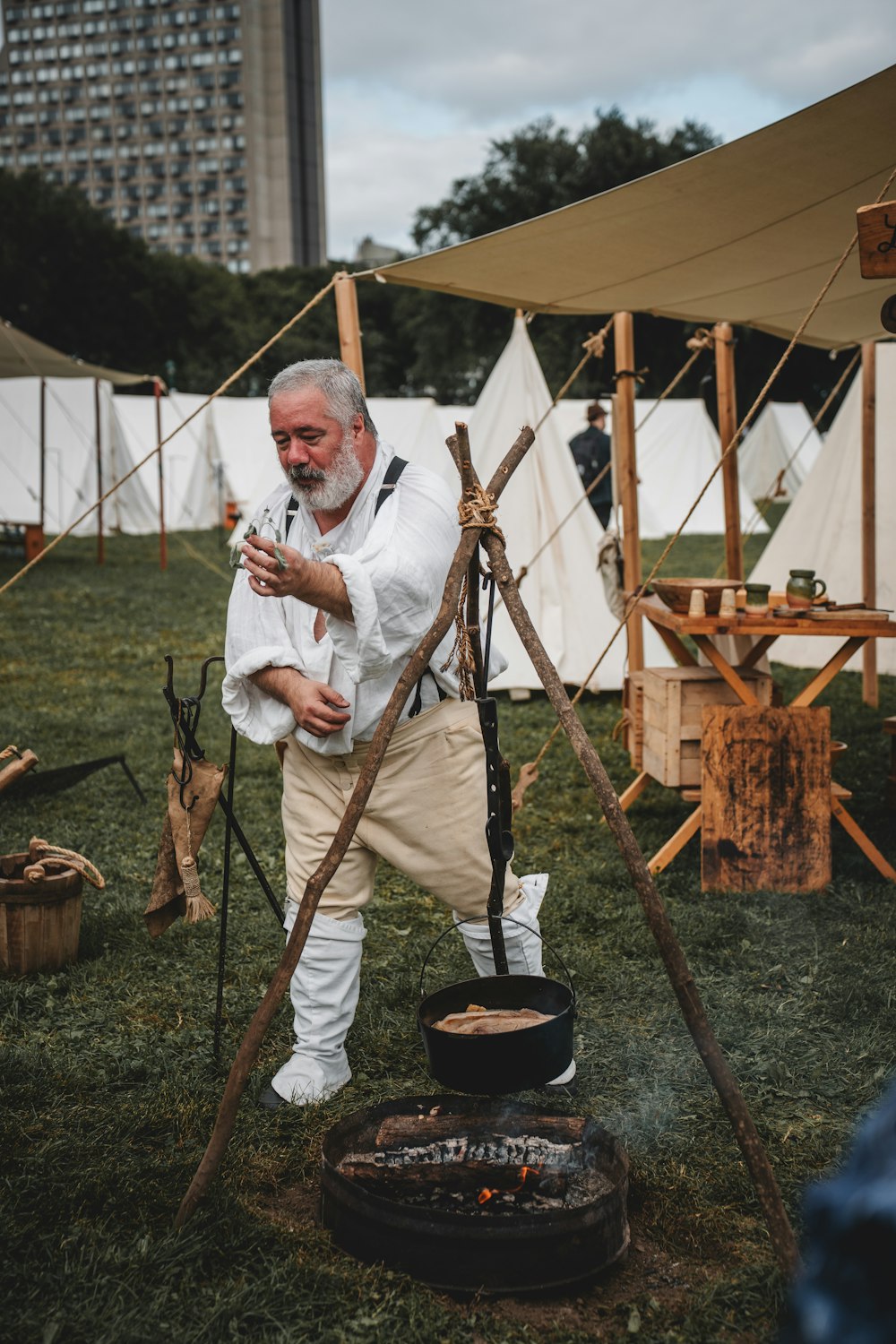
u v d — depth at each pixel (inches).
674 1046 127.8
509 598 95.6
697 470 964.6
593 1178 93.2
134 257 1728.6
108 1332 81.6
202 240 6215.6
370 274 182.4
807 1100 116.0
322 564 95.8
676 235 173.8
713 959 152.1
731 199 157.2
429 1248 86.7
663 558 179.0
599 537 325.4
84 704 324.2
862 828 203.0
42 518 714.2
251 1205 99.0
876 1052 124.2
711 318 250.8
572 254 183.3
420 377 1635.1
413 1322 82.8
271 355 1994.3
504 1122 99.3
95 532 912.9
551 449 318.7
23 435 904.9
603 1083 119.5
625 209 159.5
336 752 106.8
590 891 175.9
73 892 150.0
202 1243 90.9
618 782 237.6
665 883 179.9
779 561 354.9
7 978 147.0
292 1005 137.2
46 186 1699.1
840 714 293.3
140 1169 101.3
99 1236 92.2
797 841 175.5
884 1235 33.1
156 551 804.0
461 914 115.4
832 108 127.8
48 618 497.4
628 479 251.4
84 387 911.7
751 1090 117.3
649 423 972.6
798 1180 100.9
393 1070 123.1
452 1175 94.0
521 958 116.0
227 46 6048.2
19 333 571.5
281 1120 111.0
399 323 2047.2
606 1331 83.4
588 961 150.1
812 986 142.0
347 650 99.7
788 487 1023.0
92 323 1699.1
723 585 184.1
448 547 104.9
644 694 197.3
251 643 107.0
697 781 183.5
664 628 197.5
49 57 6230.3
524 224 163.5
